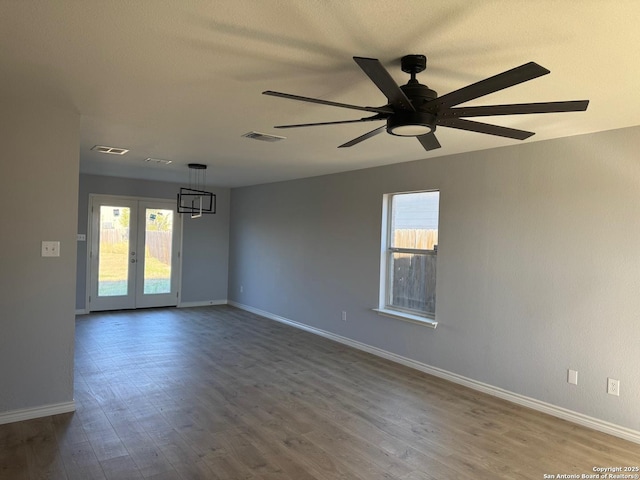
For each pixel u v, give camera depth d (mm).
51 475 2613
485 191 4293
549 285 3797
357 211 5848
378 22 1888
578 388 3600
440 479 2695
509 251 4086
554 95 2707
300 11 1814
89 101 3146
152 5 1793
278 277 7473
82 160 5738
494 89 1853
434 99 2074
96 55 2322
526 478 2740
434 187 4805
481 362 4301
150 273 8266
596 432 3434
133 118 3570
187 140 4355
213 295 8938
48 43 2178
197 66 2447
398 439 3223
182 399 3885
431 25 1898
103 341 5855
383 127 2428
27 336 3307
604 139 3471
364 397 4062
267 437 3197
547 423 3582
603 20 1810
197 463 2803
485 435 3332
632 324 3312
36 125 3297
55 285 3402
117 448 2963
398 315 5141
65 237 3432
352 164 5465
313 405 3836
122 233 7938
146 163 5930
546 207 3822
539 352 3855
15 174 3236
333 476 2695
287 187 7301
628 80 2436
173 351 5453
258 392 4117
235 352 5488
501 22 1854
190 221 8633
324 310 6395
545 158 3834
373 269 5582
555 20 1822
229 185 8453
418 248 5160
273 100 3016
